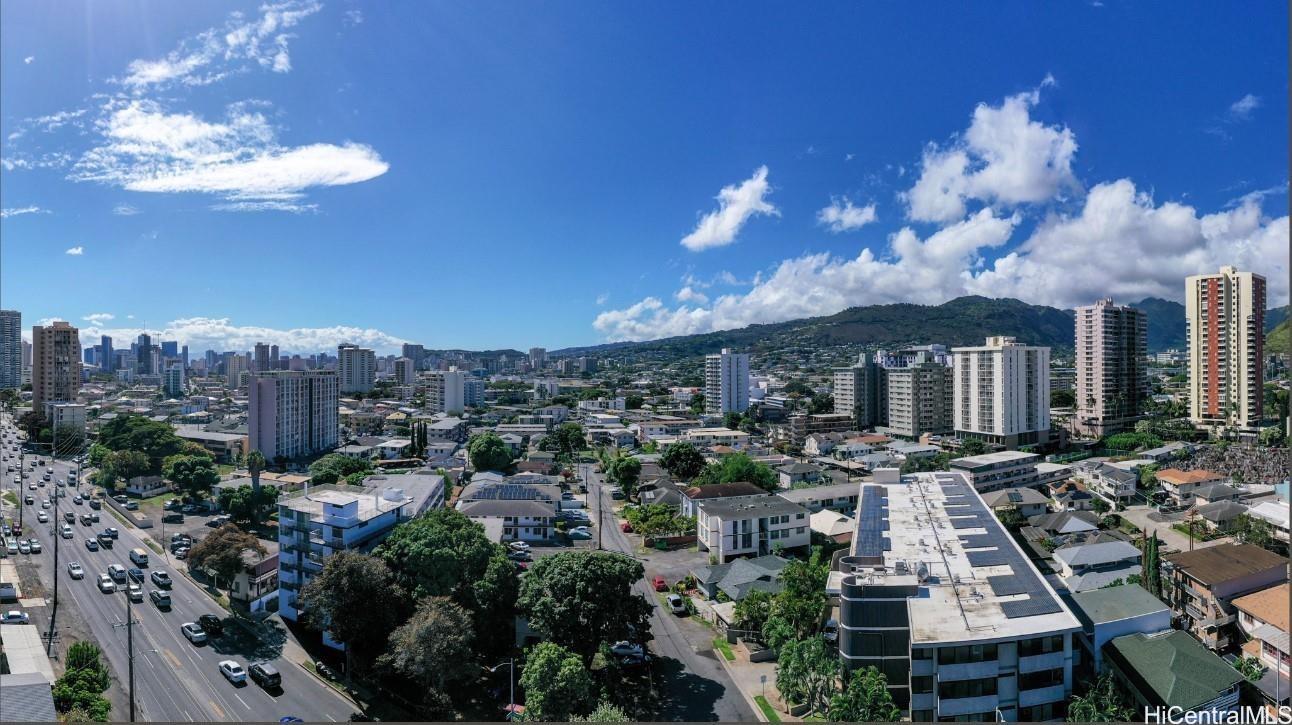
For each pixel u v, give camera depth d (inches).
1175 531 4109.3
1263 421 6978.4
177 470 4864.7
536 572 2512.3
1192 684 1875.0
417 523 2741.1
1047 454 7155.5
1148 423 7219.5
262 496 4411.9
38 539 4015.8
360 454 7057.1
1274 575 2753.4
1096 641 2121.1
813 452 7421.3
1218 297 7057.1
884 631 2041.1
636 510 4658.0
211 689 2343.8
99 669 2229.3
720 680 2415.1
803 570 2731.3
